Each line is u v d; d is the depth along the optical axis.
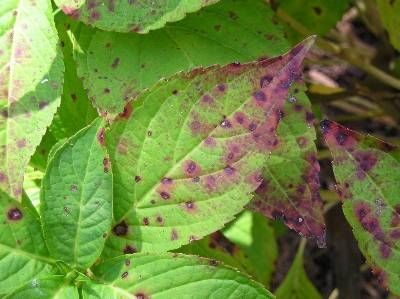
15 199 0.23
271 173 0.28
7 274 0.22
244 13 0.31
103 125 0.23
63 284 0.23
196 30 0.31
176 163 0.23
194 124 0.23
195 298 0.22
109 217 0.23
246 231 0.38
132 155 0.24
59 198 0.23
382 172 0.24
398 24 0.39
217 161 0.23
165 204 0.24
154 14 0.27
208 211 0.23
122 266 0.23
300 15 0.39
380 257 0.24
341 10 0.39
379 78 0.46
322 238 0.27
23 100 0.26
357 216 0.24
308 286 0.41
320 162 0.49
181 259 0.22
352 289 0.45
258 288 0.22
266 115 0.23
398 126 0.53
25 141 0.26
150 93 0.23
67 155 0.23
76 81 0.31
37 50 0.26
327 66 0.52
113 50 0.30
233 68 0.23
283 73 0.22
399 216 0.24
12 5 0.27
